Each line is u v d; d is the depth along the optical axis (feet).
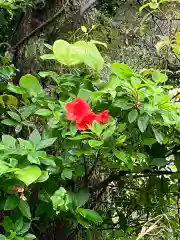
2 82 5.83
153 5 5.27
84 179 4.82
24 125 5.17
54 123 4.41
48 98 4.87
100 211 5.54
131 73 4.43
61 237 5.19
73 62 4.47
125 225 5.99
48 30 6.40
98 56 4.50
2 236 4.08
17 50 6.62
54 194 4.30
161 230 5.47
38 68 6.19
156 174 5.71
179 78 6.70
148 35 6.56
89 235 4.99
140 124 4.25
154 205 5.91
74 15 6.29
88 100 4.54
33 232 5.03
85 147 4.38
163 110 4.38
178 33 5.25
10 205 4.09
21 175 3.76
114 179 5.51
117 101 4.35
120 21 6.55
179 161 5.35
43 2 6.45
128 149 4.60
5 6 6.48
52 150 4.87
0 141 4.43
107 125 4.15
